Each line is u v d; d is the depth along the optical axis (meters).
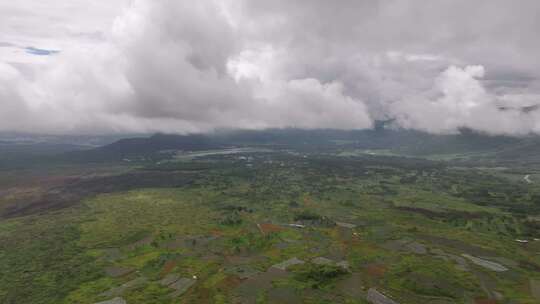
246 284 139.12
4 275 150.50
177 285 139.12
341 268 149.12
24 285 141.12
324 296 129.38
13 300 129.75
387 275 146.25
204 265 157.12
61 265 160.38
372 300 126.44
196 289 135.75
